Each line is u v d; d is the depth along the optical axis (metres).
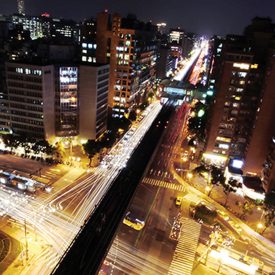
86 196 112.69
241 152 143.25
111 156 149.38
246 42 155.50
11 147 141.88
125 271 80.19
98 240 68.12
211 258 86.62
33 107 142.25
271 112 121.12
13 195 110.62
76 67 143.75
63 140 155.75
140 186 125.44
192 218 106.44
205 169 130.75
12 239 88.44
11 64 137.50
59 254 84.00
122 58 191.75
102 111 163.25
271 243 98.19
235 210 115.00
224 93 135.25
